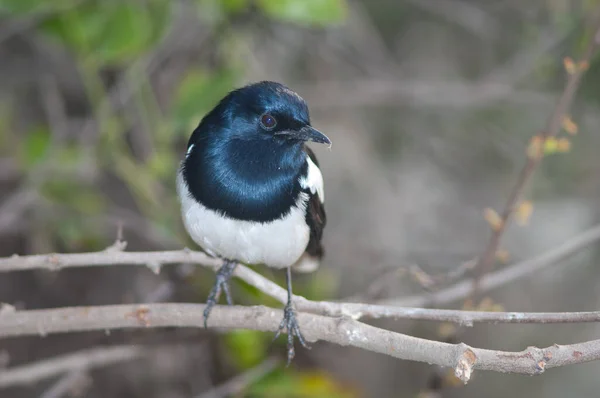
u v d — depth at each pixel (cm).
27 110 1361
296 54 1429
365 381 1427
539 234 1426
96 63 1120
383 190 1420
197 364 1281
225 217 791
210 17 1188
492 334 1437
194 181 796
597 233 913
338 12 1029
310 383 1081
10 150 1321
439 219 1431
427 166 1469
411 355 639
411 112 1473
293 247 819
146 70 1236
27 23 1183
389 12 1487
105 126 1138
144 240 1248
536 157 821
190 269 1144
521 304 1434
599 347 595
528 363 590
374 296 978
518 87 1423
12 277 1309
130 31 1063
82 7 1066
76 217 1191
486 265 877
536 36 1346
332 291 1222
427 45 1494
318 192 840
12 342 1264
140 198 1202
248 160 789
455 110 1464
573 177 1418
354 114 1460
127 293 1266
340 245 1372
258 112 787
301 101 801
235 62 1258
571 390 1471
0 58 1317
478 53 1489
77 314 773
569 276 1437
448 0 1441
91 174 1193
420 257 1392
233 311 766
